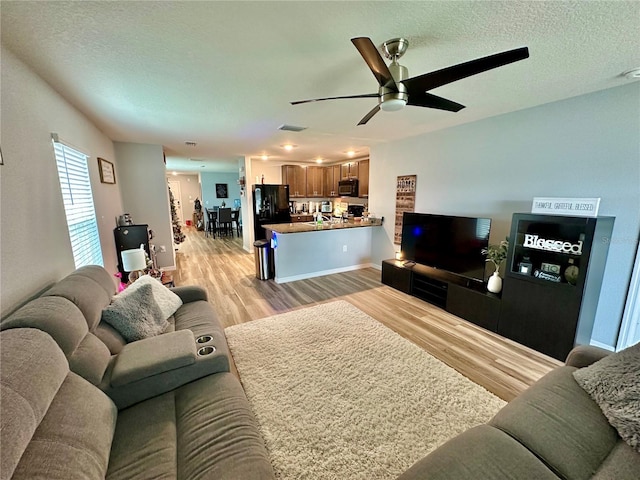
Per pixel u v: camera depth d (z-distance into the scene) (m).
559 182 2.58
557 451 1.01
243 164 6.45
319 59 1.75
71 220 2.29
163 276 4.45
